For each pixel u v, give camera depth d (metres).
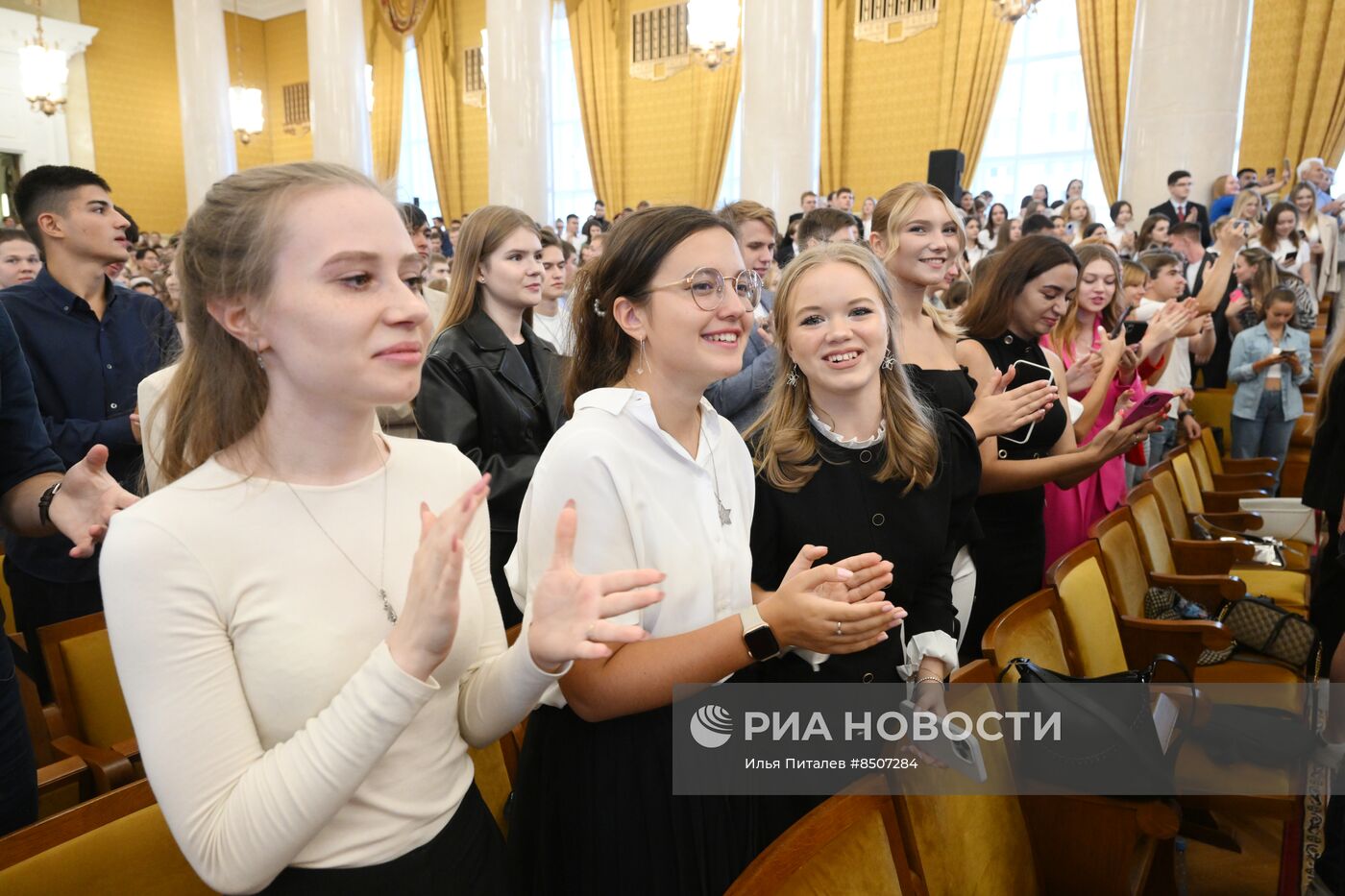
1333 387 1.96
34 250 3.07
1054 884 1.51
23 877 0.83
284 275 0.71
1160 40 6.50
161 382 1.57
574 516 0.78
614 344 1.16
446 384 2.15
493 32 9.18
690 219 1.07
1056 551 2.65
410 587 0.71
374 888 0.79
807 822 1.01
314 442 0.79
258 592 0.74
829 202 7.80
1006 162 9.98
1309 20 8.02
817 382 1.39
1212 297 3.57
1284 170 8.09
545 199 9.43
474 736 0.88
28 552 2.06
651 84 11.82
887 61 10.19
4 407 1.29
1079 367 2.41
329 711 0.71
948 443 1.48
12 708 1.22
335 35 10.95
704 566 1.09
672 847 1.09
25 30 12.64
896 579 1.41
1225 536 3.11
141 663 0.70
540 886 1.13
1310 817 1.77
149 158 14.23
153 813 0.92
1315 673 2.05
